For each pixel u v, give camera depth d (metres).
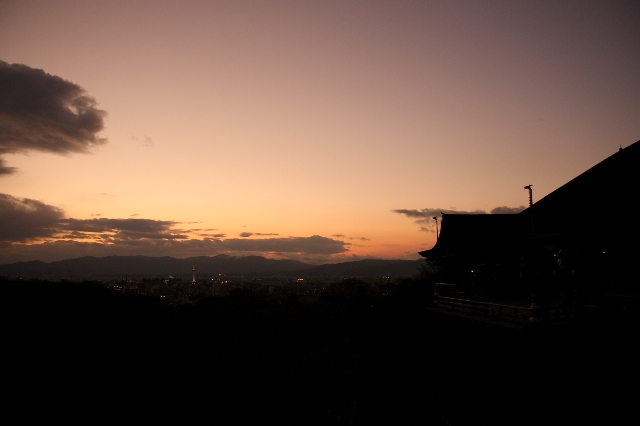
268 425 15.05
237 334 29.53
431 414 14.94
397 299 36.34
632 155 17.53
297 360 23.62
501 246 22.16
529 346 14.35
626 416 10.84
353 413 16.08
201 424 15.02
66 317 25.75
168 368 20.64
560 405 12.55
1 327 21.62
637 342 12.57
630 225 14.15
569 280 19.58
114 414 14.98
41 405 14.73
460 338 20.02
